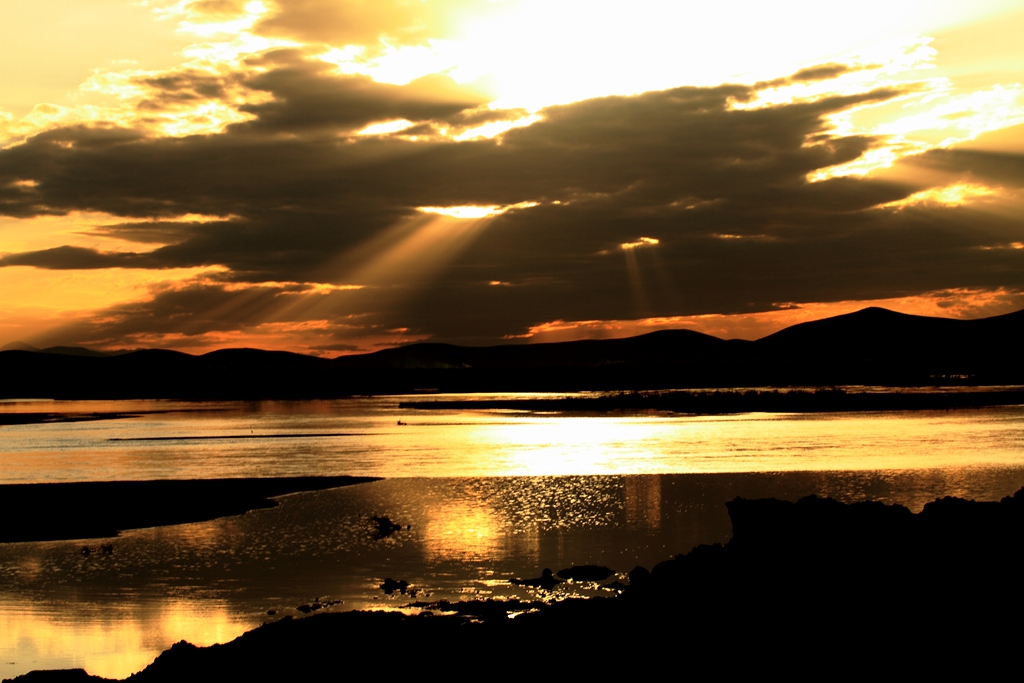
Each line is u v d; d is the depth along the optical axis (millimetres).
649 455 56000
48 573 26828
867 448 59125
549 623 18094
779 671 15367
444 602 22578
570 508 35969
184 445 68812
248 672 16484
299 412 116750
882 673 15055
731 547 19969
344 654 17094
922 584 17266
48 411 126688
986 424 79188
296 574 25969
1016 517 19031
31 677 17328
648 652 16391
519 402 131875
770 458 53531
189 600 23750
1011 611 16203
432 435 74750
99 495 41375
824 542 19047
